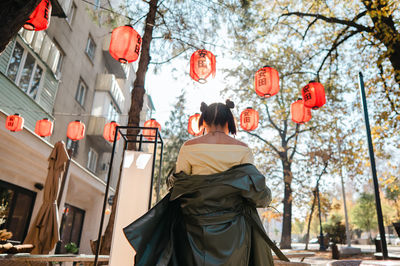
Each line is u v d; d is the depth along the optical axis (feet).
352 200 133.80
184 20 27.45
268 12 37.63
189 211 4.48
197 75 18.76
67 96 50.55
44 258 11.08
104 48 67.05
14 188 35.68
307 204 67.67
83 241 59.57
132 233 4.14
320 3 34.40
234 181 4.53
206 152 4.99
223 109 5.75
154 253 4.24
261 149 68.13
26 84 36.58
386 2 23.98
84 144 57.98
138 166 8.33
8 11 10.75
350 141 33.78
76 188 52.54
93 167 65.31
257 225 4.78
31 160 36.55
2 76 30.99
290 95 53.01
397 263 9.02
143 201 7.94
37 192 40.68
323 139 59.06
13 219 35.65
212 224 4.34
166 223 4.68
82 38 55.98
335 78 38.75
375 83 29.09
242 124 27.68
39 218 23.07
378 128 26.73
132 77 95.61
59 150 25.64
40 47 38.55
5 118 28.37
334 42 31.65
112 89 65.36
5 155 32.50
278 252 4.73
